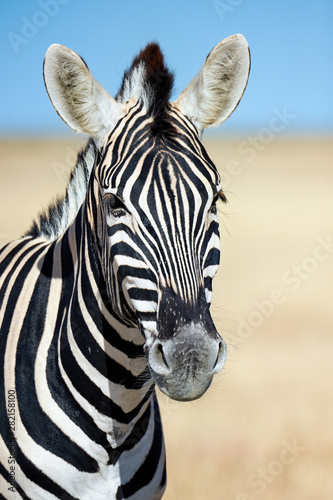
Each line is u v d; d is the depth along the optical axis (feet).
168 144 25.85
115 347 28.19
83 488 28.78
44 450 28.30
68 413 28.48
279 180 336.90
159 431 31.37
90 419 28.58
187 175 25.41
